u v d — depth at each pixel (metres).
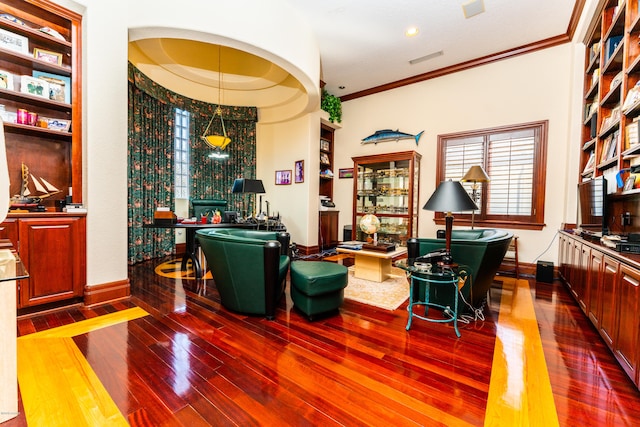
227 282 2.57
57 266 2.52
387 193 5.70
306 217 5.71
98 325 2.32
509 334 2.30
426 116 5.29
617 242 2.05
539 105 4.27
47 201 2.85
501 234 2.85
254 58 5.09
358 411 1.42
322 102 5.93
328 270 2.63
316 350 2.01
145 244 4.73
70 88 2.75
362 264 3.89
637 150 2.24
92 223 2.68
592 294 2.34
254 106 5.98
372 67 5.02
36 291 2.42
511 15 3.63
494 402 1.50
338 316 2.63
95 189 2.70
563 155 4.11
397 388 1.61
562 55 4.11
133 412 1.39
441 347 2.08
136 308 2.69
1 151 1.26
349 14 3.68
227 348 2.01
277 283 2.57
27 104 2.67
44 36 2.52
